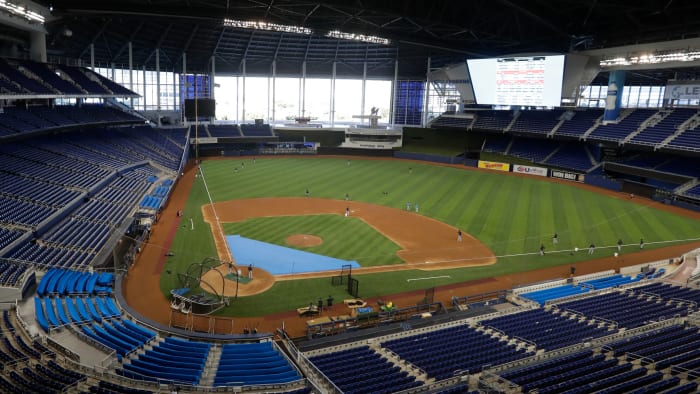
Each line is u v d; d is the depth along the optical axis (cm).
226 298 2791
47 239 3212
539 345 2198
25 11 4347
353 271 3350
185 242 3803
